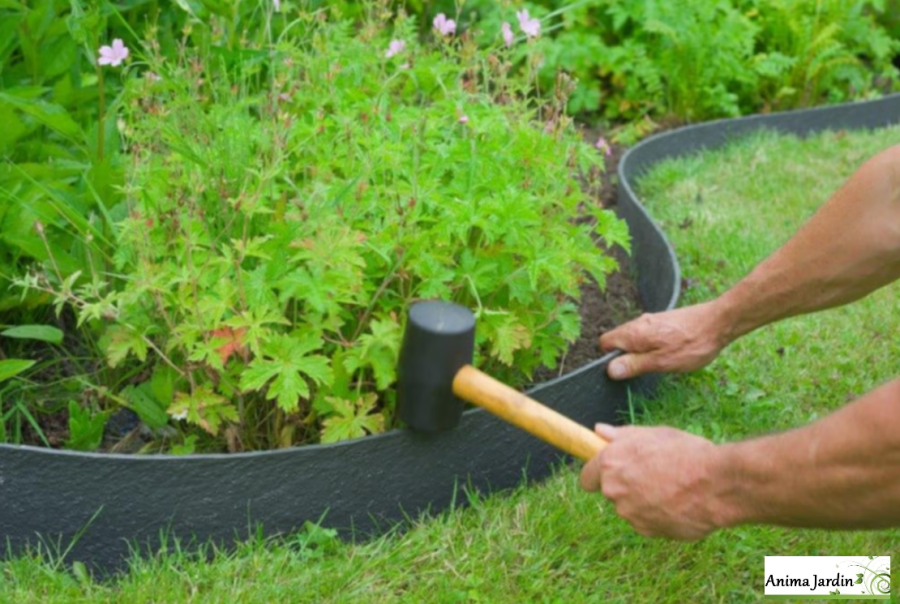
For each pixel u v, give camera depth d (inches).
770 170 167.6
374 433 93.9
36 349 110.9
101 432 97.6
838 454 66.2
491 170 104.0
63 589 87.4
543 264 97.6
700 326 103.8
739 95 194.2
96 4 113.0
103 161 102.9
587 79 185.3
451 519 96.6
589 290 134.4
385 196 101.0
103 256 102.6
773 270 98.6
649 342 105.3
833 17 196.4
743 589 93.0
